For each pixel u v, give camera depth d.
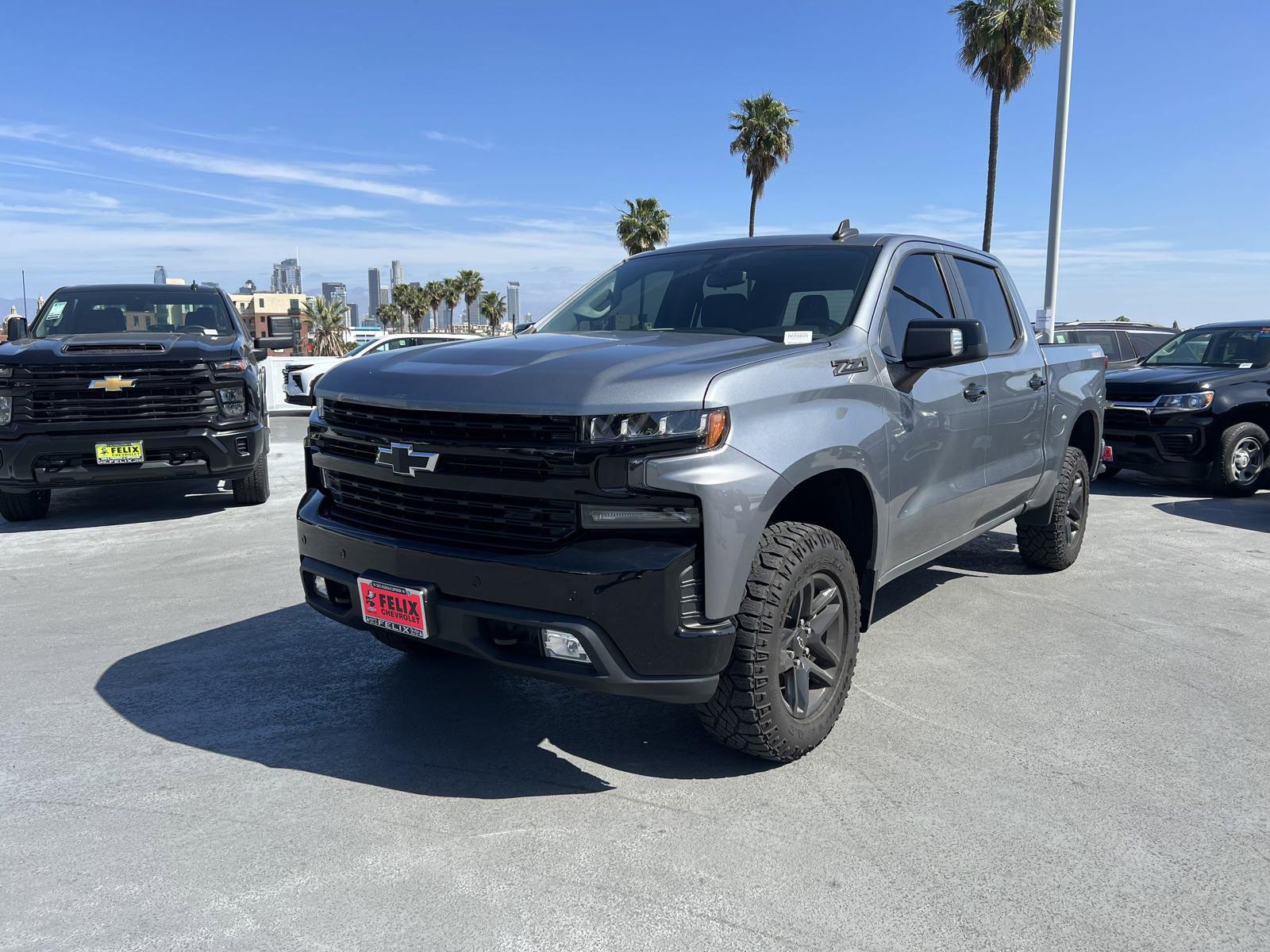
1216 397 8.88
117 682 3.94
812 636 3.09
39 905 2.35
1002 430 4.52
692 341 3.34
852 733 3.43
